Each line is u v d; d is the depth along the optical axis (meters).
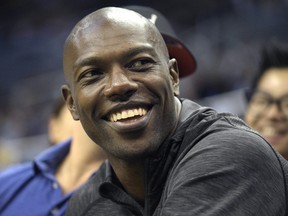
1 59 13.70
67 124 3.35
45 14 13.80
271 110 3.13
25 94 12.31
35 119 11.62
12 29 14.16
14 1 14.39
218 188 1.48
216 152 1.54
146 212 1.69
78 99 1.65
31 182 2.86
